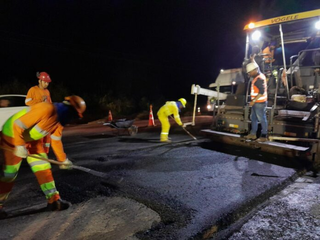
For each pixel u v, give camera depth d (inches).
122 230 112.9
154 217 124.0
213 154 241.1
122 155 236.1
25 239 105.8
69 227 115.0
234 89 553.6
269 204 142.9
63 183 165.9
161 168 198.1
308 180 182.9
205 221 120.0
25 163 208.7
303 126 217.8
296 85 271.7
